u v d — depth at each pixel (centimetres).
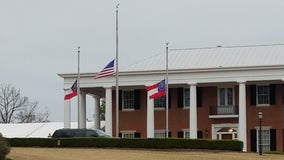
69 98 6606
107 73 6278
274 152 5881
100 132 5788
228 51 7325
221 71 6825
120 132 7331
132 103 7344
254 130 6956
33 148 5350
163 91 6394
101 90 7550
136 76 7038
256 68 6731
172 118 7194
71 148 5366
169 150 5297
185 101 7181
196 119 6950
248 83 6969
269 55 7088
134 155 4809
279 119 6919
